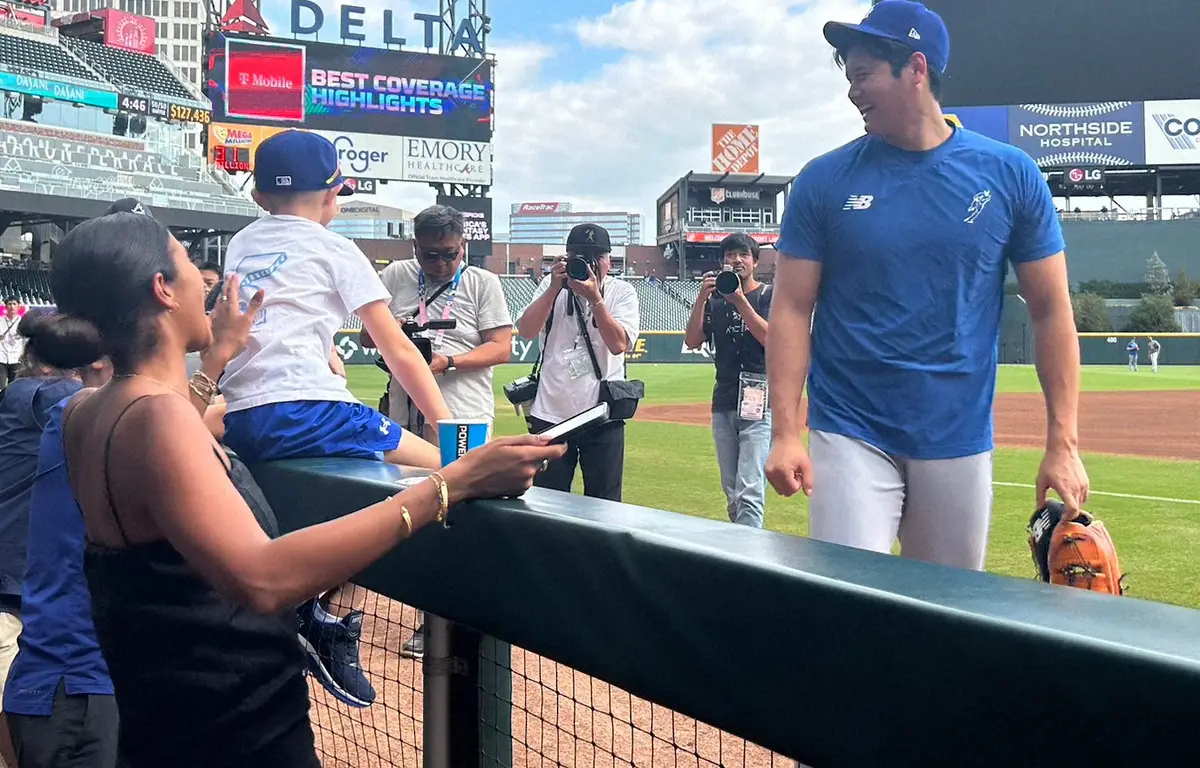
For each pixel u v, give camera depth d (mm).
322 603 2428
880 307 2531
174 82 38688
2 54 32938
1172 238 50188
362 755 2818
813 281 2680
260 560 1413
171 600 1514
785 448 2652
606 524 1377
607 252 4711
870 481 2529
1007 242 2510
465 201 43625
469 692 1863
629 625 1329
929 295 2488
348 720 3119
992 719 933
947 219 2455
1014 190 2465
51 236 35188
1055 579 2414
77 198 29703
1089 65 44906
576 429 1643
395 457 2578
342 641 2418
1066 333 2553
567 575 1427
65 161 33156
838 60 2562
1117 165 45406
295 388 2379
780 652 1131
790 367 2670
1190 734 792
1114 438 14055
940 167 2471
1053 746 886
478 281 4605
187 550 1432
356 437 2455
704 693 1229
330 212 2713
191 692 1531
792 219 2686
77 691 2354
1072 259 51125
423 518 1520
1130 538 6426
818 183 2623
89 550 1577
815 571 1115
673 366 35656
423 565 1739
